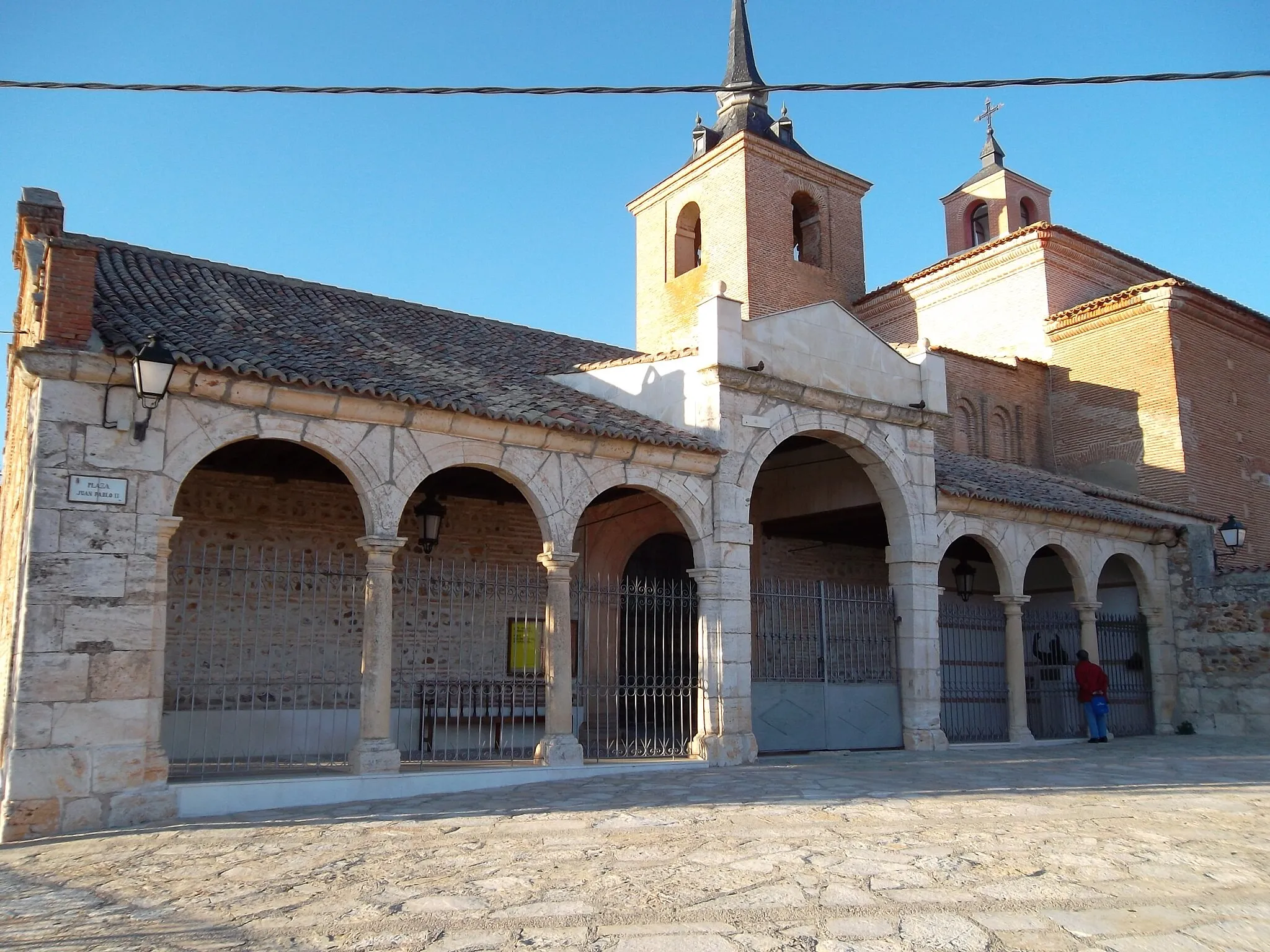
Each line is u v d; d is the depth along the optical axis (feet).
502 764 39.40
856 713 50.96
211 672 36.32
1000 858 23.72
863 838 26.21
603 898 20.20
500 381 45.32
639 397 48.24
